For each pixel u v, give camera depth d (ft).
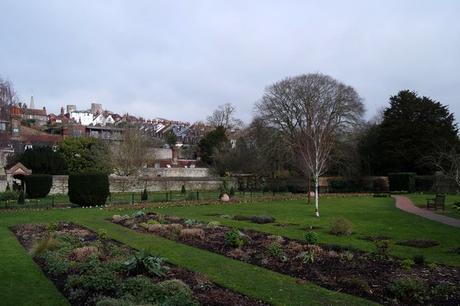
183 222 64.90
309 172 106.63
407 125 179.11
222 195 115.03
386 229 58.44
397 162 179.93
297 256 37.96
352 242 46.78
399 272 33.37
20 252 42.37
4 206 96.07
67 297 26.99
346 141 168.45
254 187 175.52
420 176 162.91
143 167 183.11
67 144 165.37
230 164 188.75
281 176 181.06
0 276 32.17
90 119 369.30
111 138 189.88
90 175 97.35
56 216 76.43
